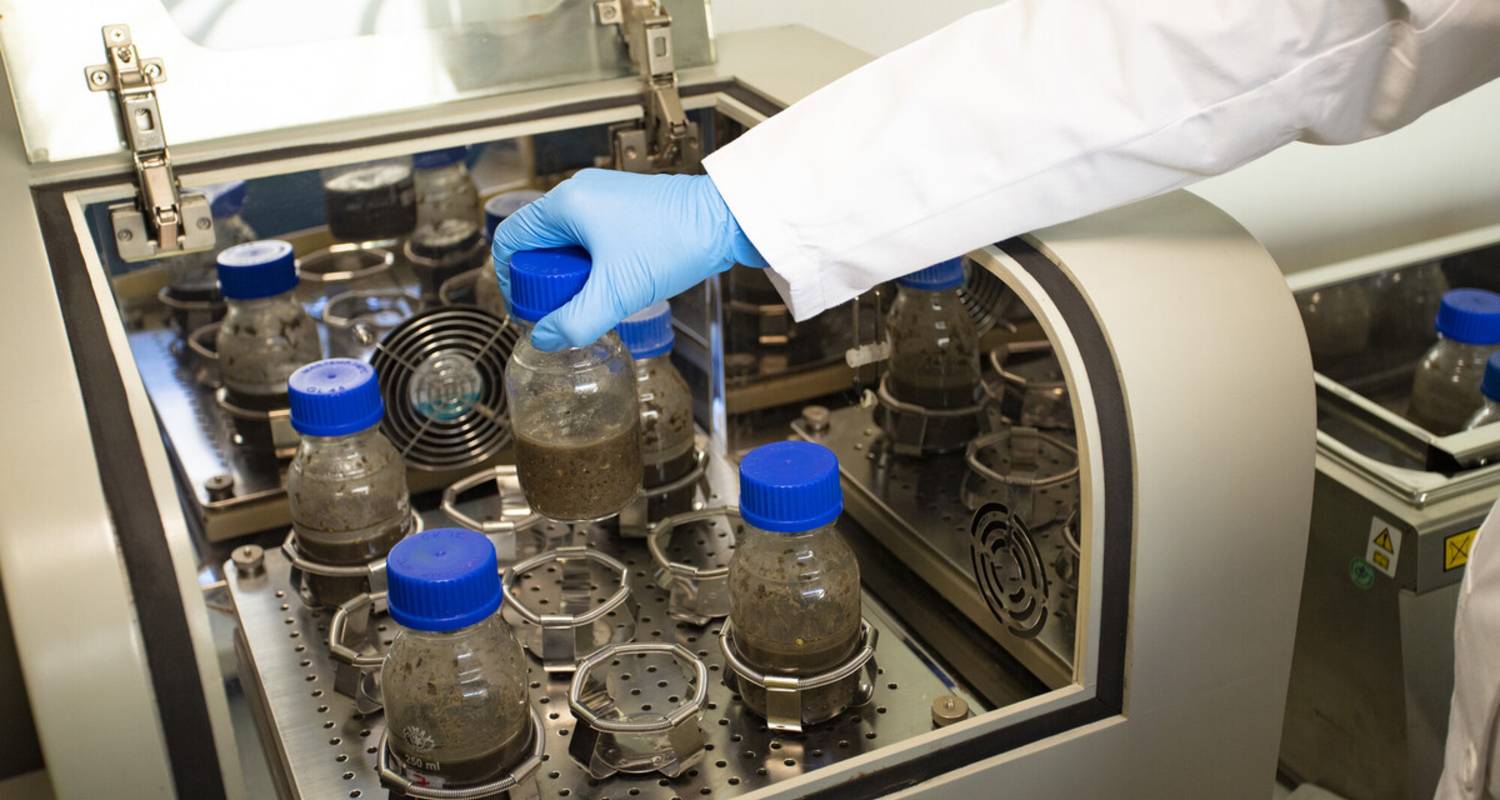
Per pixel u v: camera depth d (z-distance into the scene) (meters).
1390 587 1.28
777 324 1.19
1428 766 1.33
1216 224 0.88
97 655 0.65
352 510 0.99
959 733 0.80
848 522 1.16
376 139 1.08
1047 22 0.86
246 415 1.23
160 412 1.30
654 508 1.10
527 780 0.80
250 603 1.03
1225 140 0.84
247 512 1.17
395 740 0.80
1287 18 0.81
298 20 1.08
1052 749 0.82
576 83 1.18
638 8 1.14
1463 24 0.79
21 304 0.79
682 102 1.17
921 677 0.93
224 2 1.05
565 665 0.93
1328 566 1.36
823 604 0.85
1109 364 0.79
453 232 1.30
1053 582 0.88
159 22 1.03
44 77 1.00
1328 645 1.38
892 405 1.12
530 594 1.03
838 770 0.77
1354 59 0.83
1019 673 0.94
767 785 0.82
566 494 0.91
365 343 1.31
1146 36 0.83
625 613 0.98
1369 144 1.76
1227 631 0.85
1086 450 0.78
